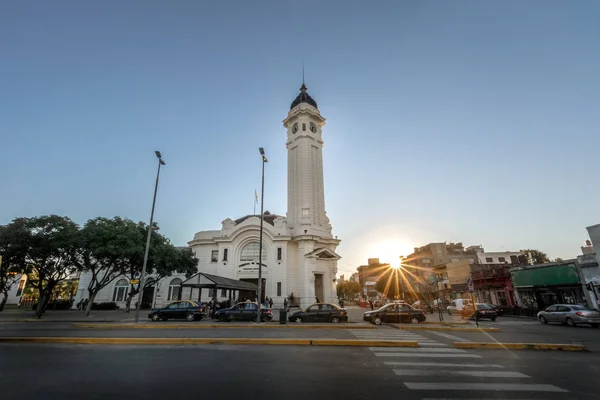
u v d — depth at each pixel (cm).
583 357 1013
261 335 1472
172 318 2494
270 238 4600
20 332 1606
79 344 1190
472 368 852
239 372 786
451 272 4928
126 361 903
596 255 2542
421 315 2248
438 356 1004
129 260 3278
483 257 5600
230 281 3234
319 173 5397
